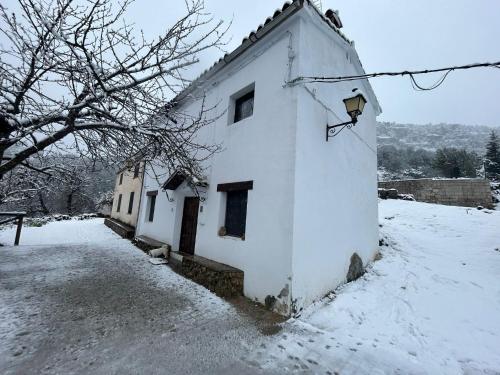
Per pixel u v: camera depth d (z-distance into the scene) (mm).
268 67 5059
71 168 4840
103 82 2908
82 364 2445
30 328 3018
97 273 5387
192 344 2924
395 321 3900
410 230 10383
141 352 2703
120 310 3691
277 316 3766
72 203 18859
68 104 2922
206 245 5730
